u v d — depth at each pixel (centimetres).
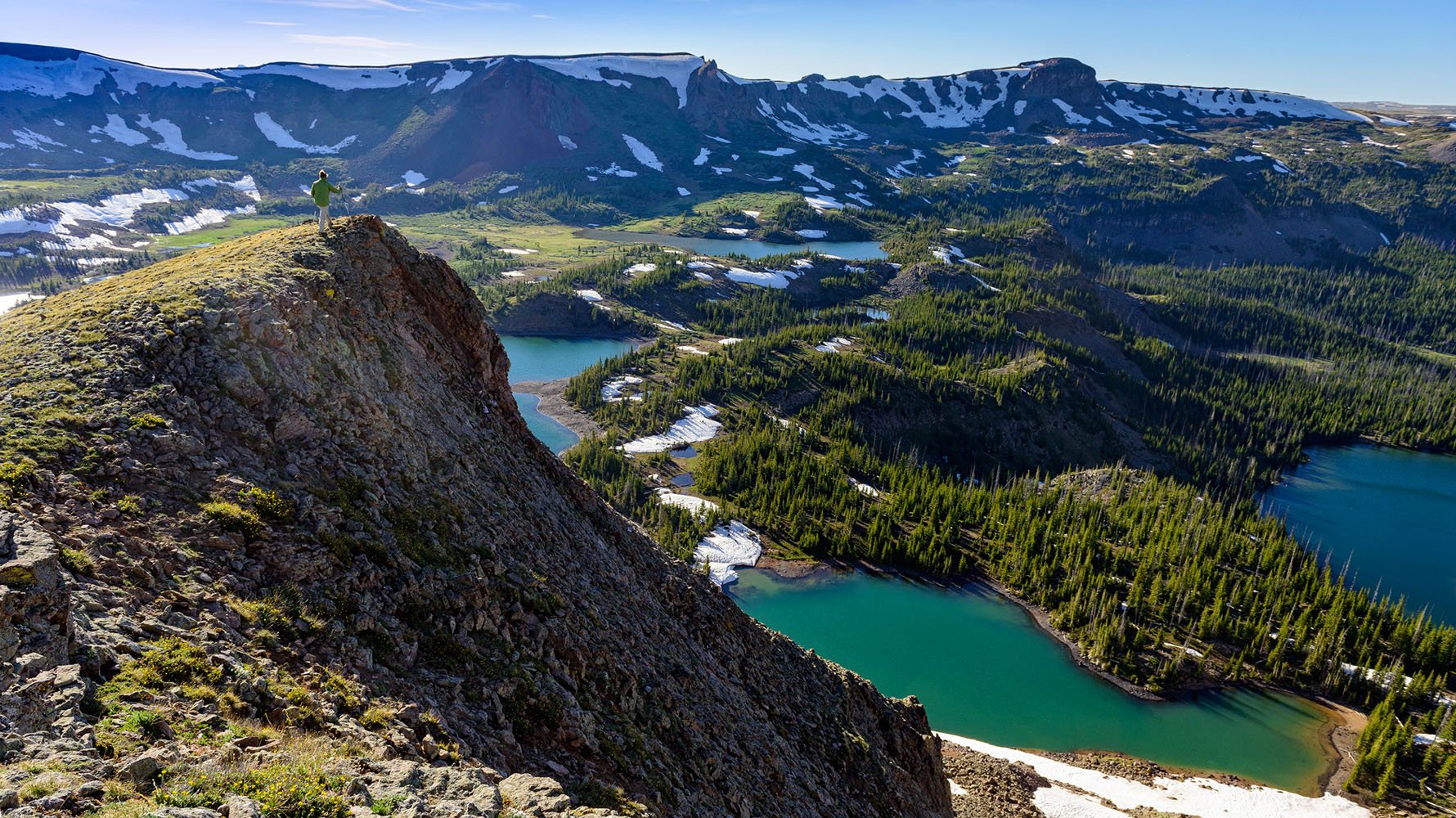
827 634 11619
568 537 4206
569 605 3431
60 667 1725
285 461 2961
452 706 2423
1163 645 11638
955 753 8325
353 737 2019
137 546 2250
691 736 3272
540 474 4731
